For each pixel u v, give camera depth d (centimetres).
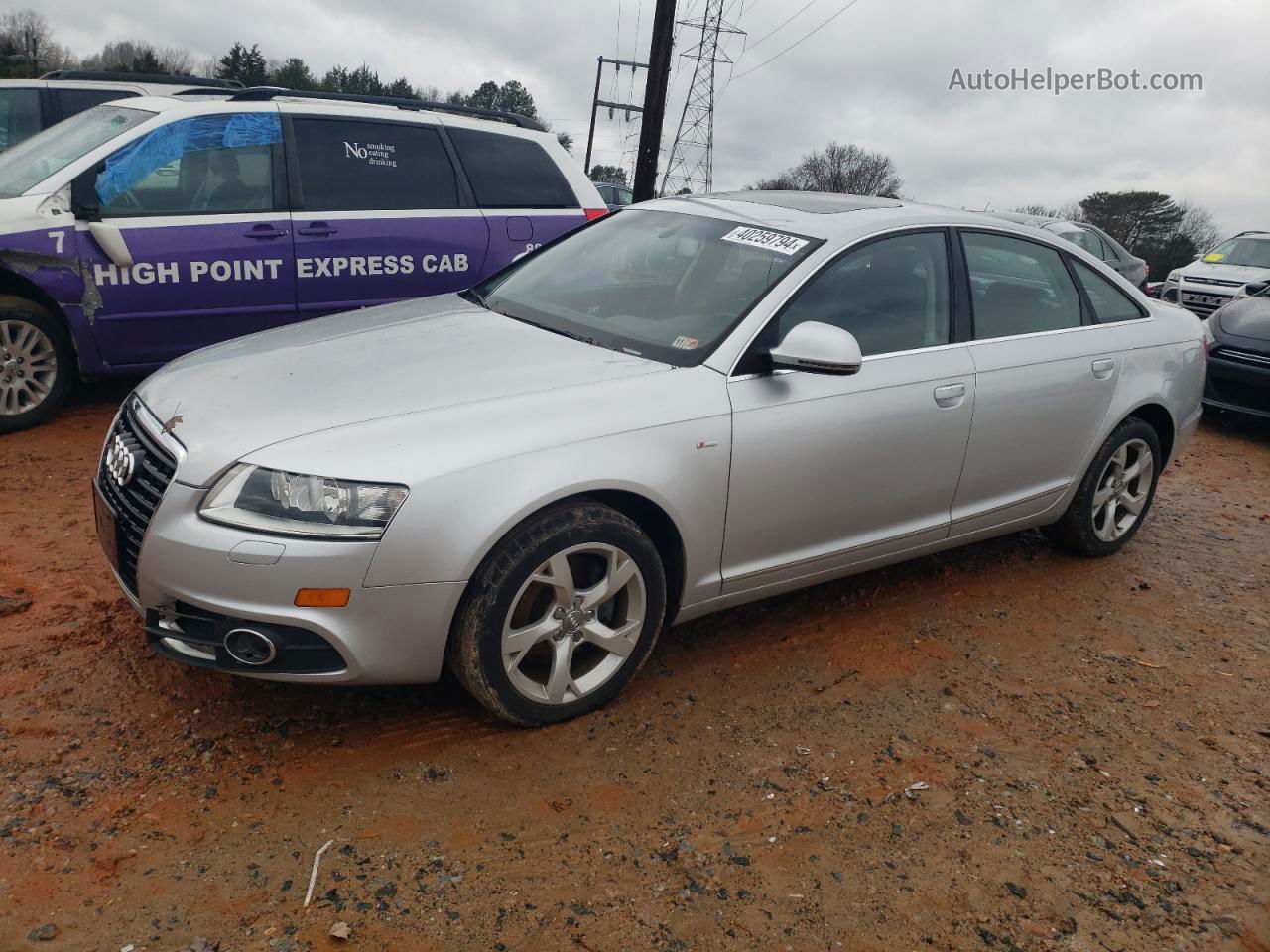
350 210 625
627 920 241
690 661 366
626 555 309
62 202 545
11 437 553
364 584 266
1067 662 393
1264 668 402
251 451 271
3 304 538
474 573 282
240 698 316
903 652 388
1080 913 257
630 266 396
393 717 313
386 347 340
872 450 362
